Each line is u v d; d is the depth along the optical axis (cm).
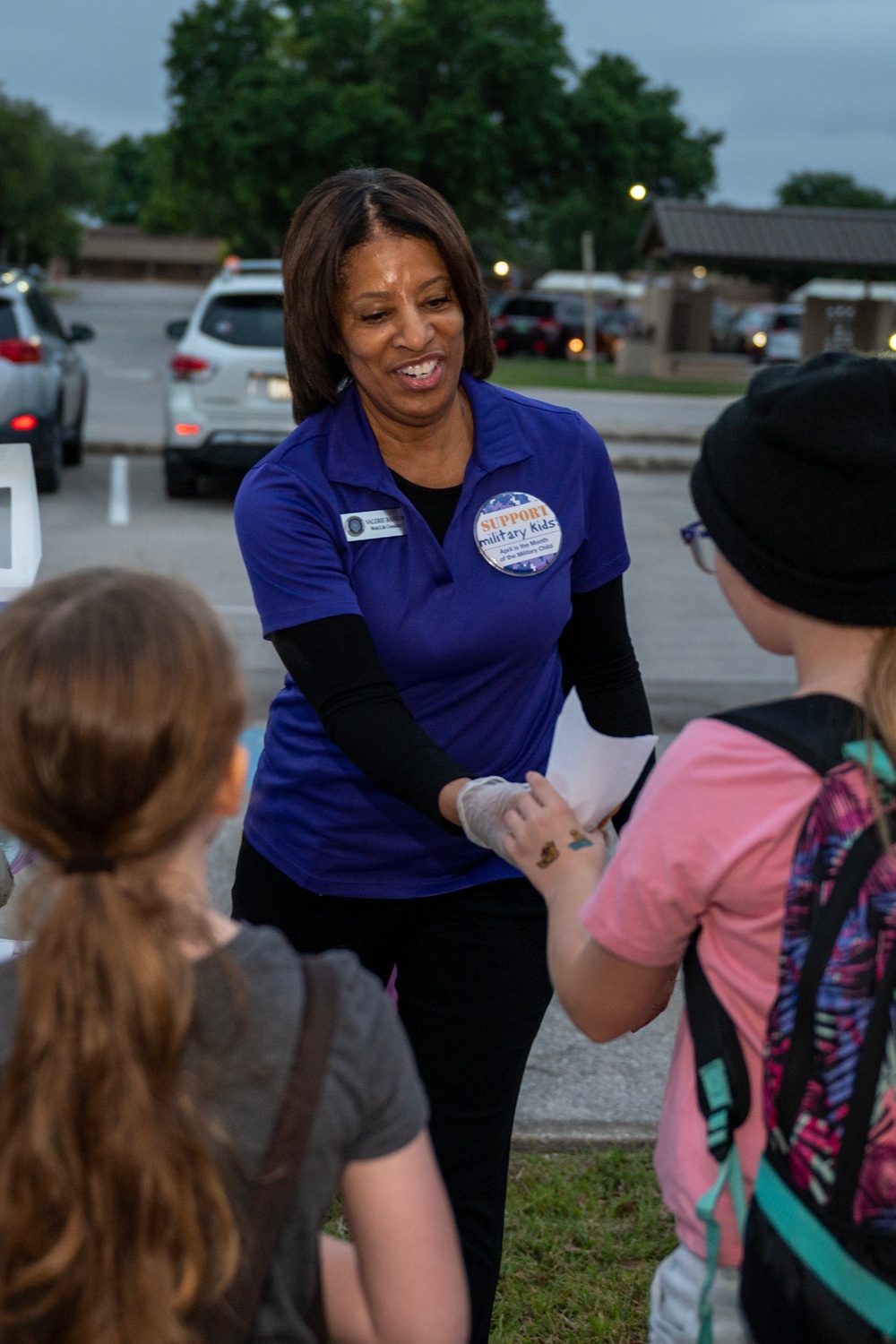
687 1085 134
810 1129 117
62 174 6331
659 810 124
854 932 117
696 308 2761
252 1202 107
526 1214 276
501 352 3266
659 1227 272
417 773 183
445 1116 213
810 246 2795
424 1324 115
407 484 209
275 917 224
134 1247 100
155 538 958
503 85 3359
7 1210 101
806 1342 117
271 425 1050
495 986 212
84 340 1266
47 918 103
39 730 102
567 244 6656
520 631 208
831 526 122
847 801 119
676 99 3762
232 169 3491
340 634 197
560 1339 242
